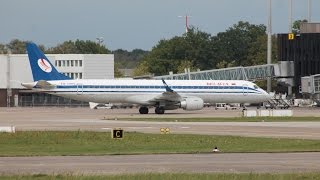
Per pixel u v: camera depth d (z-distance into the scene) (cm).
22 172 7575
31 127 16038
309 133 14188
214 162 8706
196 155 9681
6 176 7038
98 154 9788
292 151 10238
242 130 15088
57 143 11656
